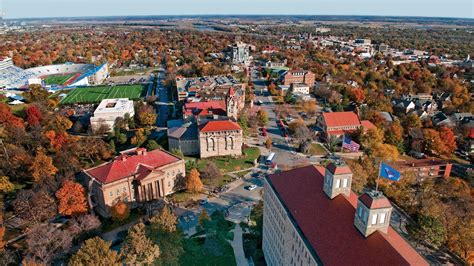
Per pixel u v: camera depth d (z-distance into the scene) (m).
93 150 158.50
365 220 61.69
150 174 119.06
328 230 68.38
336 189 73.62
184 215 116.94
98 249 79.62
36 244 88.19
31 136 166.12
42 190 115.06
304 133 181.88
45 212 107.69
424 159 153.25
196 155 168.50
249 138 190.88
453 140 172.00
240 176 147.25
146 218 113.56
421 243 101.12
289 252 78.44
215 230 107.19
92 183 115.19
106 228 109.19
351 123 184.00
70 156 147.75
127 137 189.75
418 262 56.66
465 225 97.12
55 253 89.31
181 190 133.75
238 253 97.94
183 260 94.31
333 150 171.62
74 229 98.50
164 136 189.00
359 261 59.19
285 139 189.88
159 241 88.44
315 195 78.19
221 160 162.38
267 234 94.44
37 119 189.25
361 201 62.66
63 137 164.62
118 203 111.31
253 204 124.44
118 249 98.69
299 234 71.50
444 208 106.06
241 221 113.31
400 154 169.38
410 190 127.94
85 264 76.88
